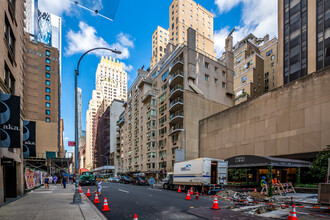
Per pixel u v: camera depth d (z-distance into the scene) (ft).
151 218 26.03
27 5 285.02
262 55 211.82
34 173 74.84
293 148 69.46
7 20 42.80
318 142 62.34
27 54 199.31
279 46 124.36
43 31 370.94
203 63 140.26
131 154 201.05
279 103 76.54
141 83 180.75
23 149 52.54
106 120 328.08
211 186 53.31
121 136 247.91
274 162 50.78
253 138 85.87
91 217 24.31
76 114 38.96
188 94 128.77
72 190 65.41
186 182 59.00
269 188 47.60
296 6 115.85
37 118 192.54
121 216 27.17
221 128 105.19
